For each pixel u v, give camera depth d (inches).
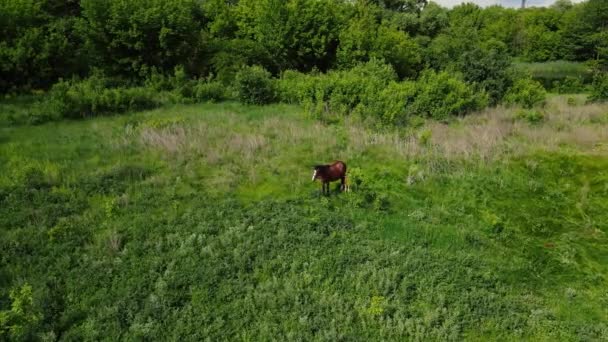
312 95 933.2
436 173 608.7
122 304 354.3
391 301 374.9
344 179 541.3
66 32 1172.5
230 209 495.5
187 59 1211.9
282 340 329.1
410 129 778.2
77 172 565.9
